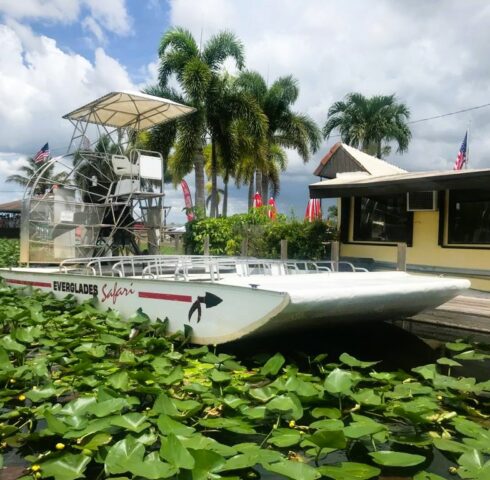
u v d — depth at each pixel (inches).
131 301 192.2
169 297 174.7
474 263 322.7
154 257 220.8
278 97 904.3
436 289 171.8
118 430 97.1
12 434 98.4
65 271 243.3
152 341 156.3
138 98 275.7
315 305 139.2
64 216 278.4
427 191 316.5
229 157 708.7
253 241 426.9
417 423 102.7
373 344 197.2
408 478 85.6
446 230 337.4
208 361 144.2
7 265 425.4
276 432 97.7
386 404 113.1
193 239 542.3
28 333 161.6
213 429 102.8
